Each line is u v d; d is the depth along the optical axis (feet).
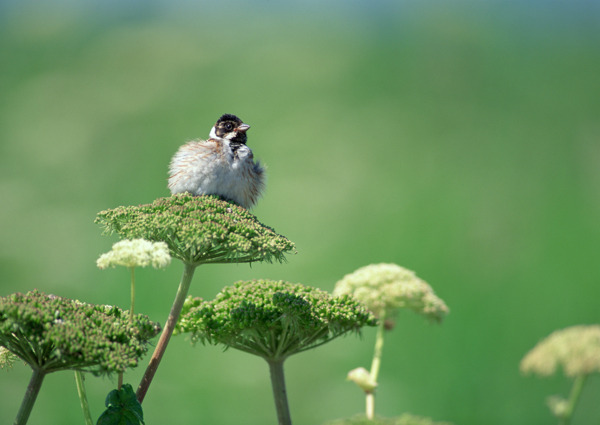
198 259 15.92
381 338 18.56
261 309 15.60
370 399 16.65
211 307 16.28
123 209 16.08
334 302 16.10
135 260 13.28
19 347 12.93
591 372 14.61
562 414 14.84
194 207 16.47
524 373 15.07
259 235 15.60
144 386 15.43
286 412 16.17
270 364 16.29
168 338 15.78
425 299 18.58
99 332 13.04
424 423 12.02
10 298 13.56
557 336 14.88
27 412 12.78
